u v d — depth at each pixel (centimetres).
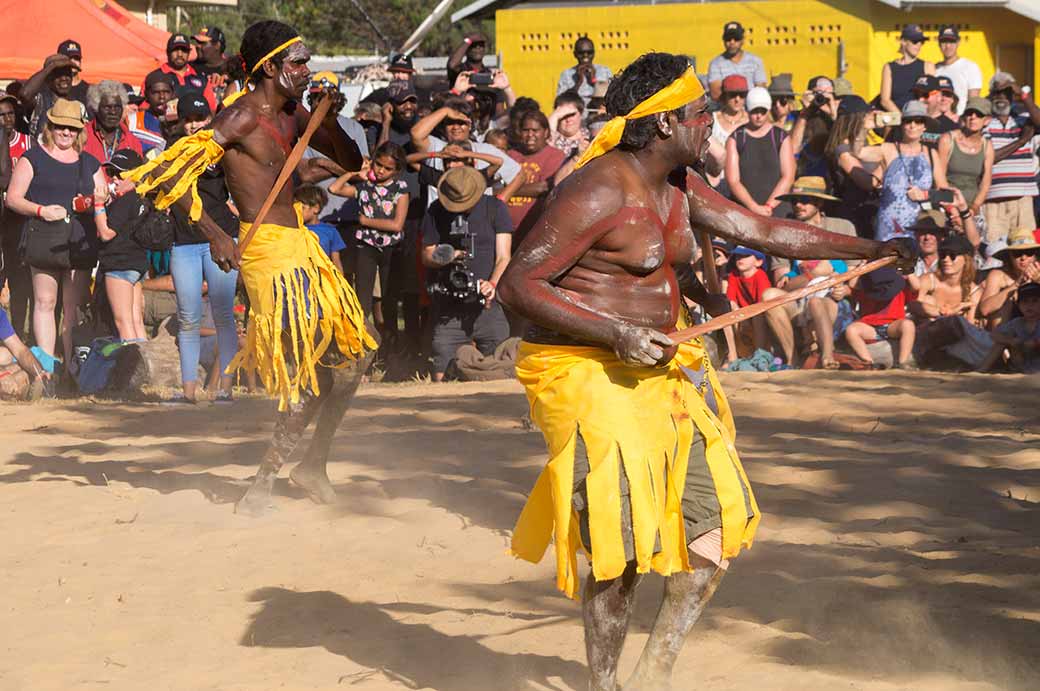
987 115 1931
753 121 1902
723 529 556
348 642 702
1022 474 1077
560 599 767
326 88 919
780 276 1795
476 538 910
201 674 658
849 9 3141
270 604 770
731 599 749
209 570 845
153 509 1013
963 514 956
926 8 3150
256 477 985
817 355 1775
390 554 873
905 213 1839
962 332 1741
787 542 884
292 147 955
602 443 543
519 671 649
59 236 1767
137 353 1741
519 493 1038
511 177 1830
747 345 1817
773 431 1298
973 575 785
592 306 563
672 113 554
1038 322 1695
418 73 3353
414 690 627
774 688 602
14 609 775
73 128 1761
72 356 1816
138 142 1927
